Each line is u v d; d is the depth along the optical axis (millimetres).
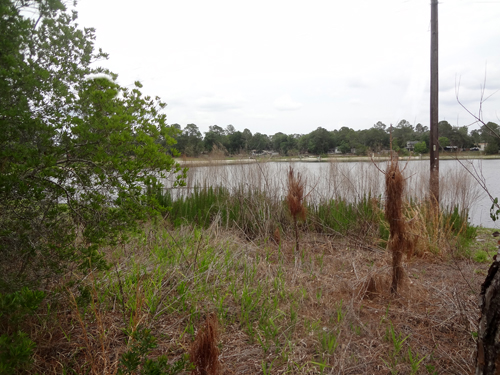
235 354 2973
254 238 6770
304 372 2709
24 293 2271
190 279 4102
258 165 8234
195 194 8016
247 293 3848
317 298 3838
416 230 5582
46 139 2895
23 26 2855
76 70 3367
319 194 7711
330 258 5484
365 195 7383
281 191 7672
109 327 3268
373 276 4176
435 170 6625
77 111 3387
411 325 3393
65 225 3232
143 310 3527
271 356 2953
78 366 2770
